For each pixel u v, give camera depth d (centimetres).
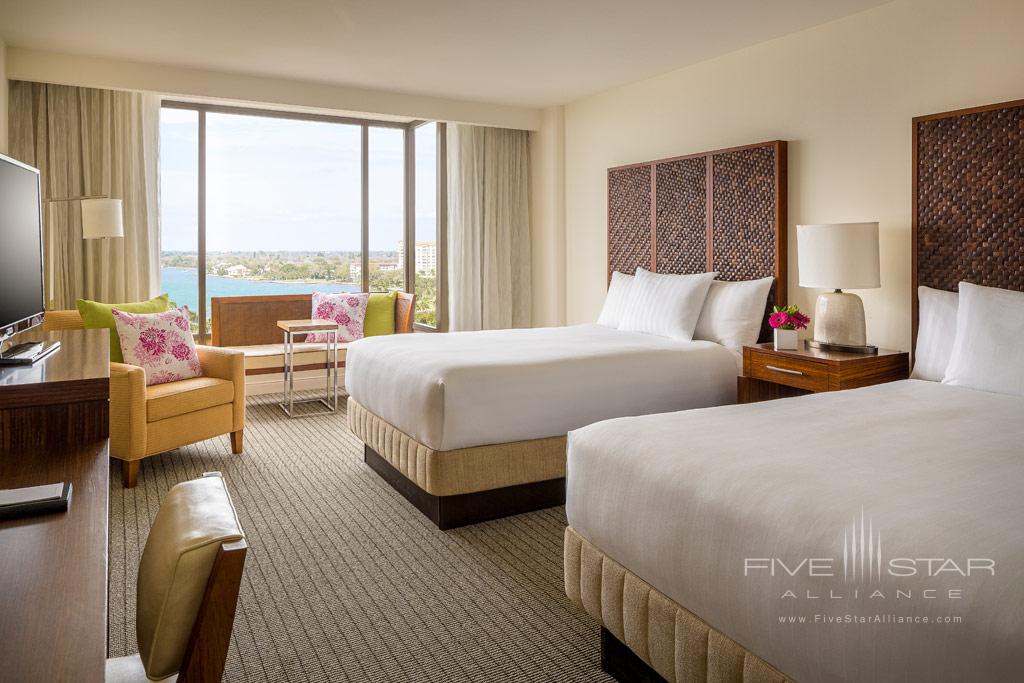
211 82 497
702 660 162
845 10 381
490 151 649
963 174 336
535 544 296
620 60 478
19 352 209
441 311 701
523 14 387
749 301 415
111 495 351
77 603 85
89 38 422
